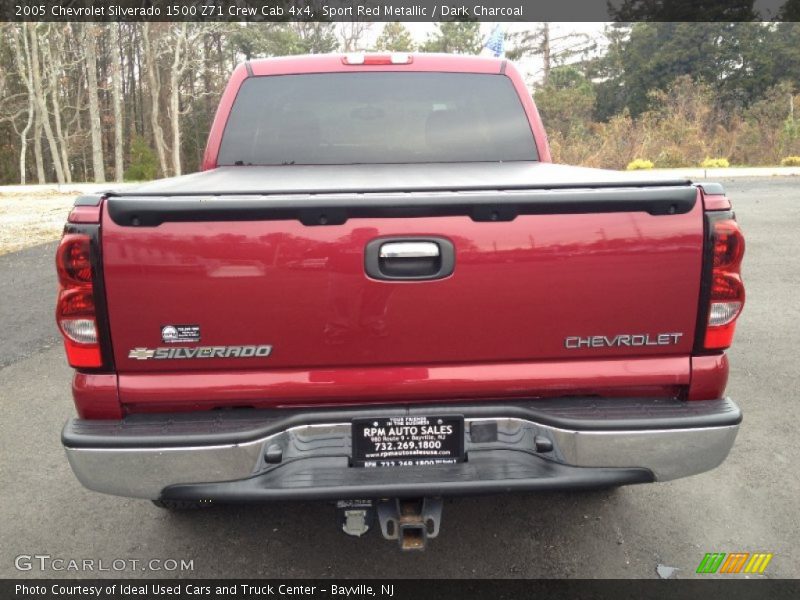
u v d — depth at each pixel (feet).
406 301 7.13
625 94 186.91
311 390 7.30
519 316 7.22
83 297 6.98
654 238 7.15
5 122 178.70
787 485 11.22
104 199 6.97
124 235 6.87
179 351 7.11
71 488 11.53
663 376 7.46
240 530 10.21
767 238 34.04
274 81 12.80
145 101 200.34
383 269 7.08
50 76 157.38
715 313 7.36
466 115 12.91
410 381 7.33
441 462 7.38
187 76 182.29
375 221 6.99
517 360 7.39
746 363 17.07
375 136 12.85
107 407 7.24
